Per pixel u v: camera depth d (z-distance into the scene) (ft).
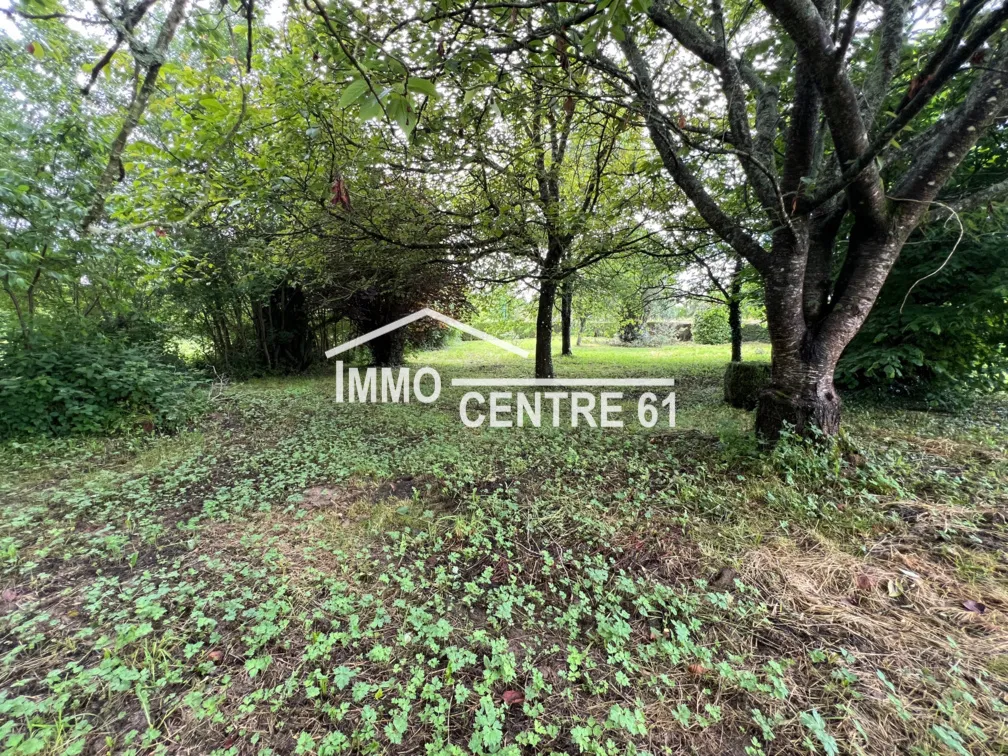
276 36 11.05
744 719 5.13
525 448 15.08
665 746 4.83
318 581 7.83
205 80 10.48
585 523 9.75
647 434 16.15
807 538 8.79
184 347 35.22
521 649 6.31
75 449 15.30
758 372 20.59
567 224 15.90
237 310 34.14
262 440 16.97
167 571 8.24
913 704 5.19
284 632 6.61
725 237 12.26
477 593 7.49
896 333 17.43
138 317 24.82
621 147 17.49
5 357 16.94
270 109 11.92
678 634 6.35
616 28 4.99
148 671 5.76
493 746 4.72
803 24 7.52
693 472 12.29
